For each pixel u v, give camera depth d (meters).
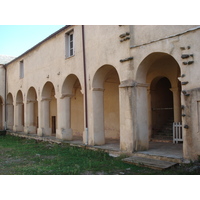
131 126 9.80
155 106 14.44
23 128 22.42
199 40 7.70
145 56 9.38
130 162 8.79
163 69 13.29
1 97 24.59
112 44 10.95
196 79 7.72
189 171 7.16
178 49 8.24
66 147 12.94
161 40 8.80
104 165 8.75
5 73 24.88
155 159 8.76
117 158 9.58
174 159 8.22
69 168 8.45
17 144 15.77
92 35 12.24
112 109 15.70
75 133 18.64
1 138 20.31
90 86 12.23
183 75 8.03
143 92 10.08
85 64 12.66
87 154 10.83
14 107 22.55
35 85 18.22
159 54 9.21
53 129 21.58
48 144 14.56
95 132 12.02
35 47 18.33
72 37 14.67
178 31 8.34
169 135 13.41
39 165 9.12
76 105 18.70
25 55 20.20
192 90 7.78
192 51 7.86
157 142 12.76
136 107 9.86
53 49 15.92
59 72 15.05
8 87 24.05
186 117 7.91
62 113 14.88
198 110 7.63
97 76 12.08
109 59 11.08
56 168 8.52
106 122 16.06
